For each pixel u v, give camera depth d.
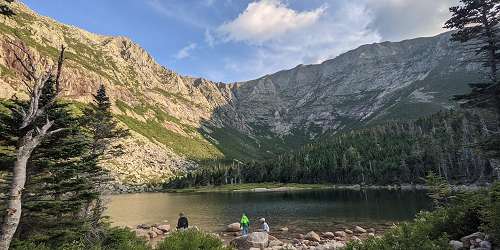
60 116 23.88
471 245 16.22
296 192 147.88
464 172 138.25
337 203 85.56
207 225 57.72
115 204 105.19
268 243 37.72
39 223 23.62
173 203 106.81
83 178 26.67
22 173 11.57
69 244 22.42
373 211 65.19
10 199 11.20
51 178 24.09
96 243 24.23
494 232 15.21
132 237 28.36
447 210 21.22
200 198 129.00
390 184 157.62
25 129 11.97
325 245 34.78
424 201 76.75
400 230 17.28
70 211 25.16
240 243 36.28
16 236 21.55
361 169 176.00
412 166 161.38
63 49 13.20
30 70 12.47
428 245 13.70
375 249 15.84
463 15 32.69
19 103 22.22
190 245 19.55
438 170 148.75
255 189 182.62
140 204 104.44
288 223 56.47
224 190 185.75
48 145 23.56
